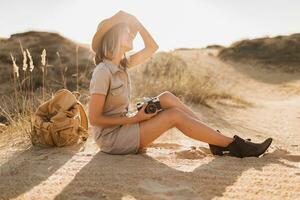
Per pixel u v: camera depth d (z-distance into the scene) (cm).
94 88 397
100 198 302
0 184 337
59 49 1362
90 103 400
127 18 414
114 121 402
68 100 459
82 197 303
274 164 386
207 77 1159
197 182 337
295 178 347
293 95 1928
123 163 382
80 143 476
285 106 1274
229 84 1909
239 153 407
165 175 349
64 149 447
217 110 924
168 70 1154
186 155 416
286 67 3100
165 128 407
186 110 425
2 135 543
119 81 409
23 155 427
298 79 2680
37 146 465
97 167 370
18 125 557
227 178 346
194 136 406
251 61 3294
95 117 398
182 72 1132
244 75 2766
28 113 602
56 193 314
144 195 306
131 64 446
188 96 933
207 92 1034
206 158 410
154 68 1123
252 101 1389
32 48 1352
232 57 3397
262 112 1038
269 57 3362
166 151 436
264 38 3734
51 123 449
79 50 1399
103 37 407
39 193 315
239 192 317
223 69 2914
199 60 2958
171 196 305
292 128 776
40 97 700
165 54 1350
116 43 404
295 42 3547
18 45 1375
